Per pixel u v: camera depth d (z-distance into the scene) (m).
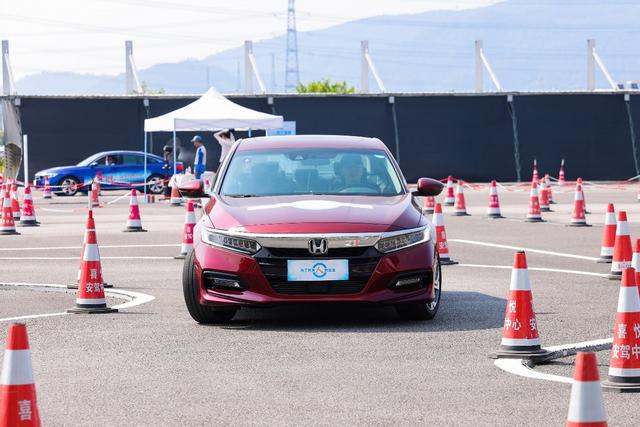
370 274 14.21
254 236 14.27
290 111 67.44
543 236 29.08
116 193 58.44
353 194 15.75
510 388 10.66
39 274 21.20
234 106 45.97
